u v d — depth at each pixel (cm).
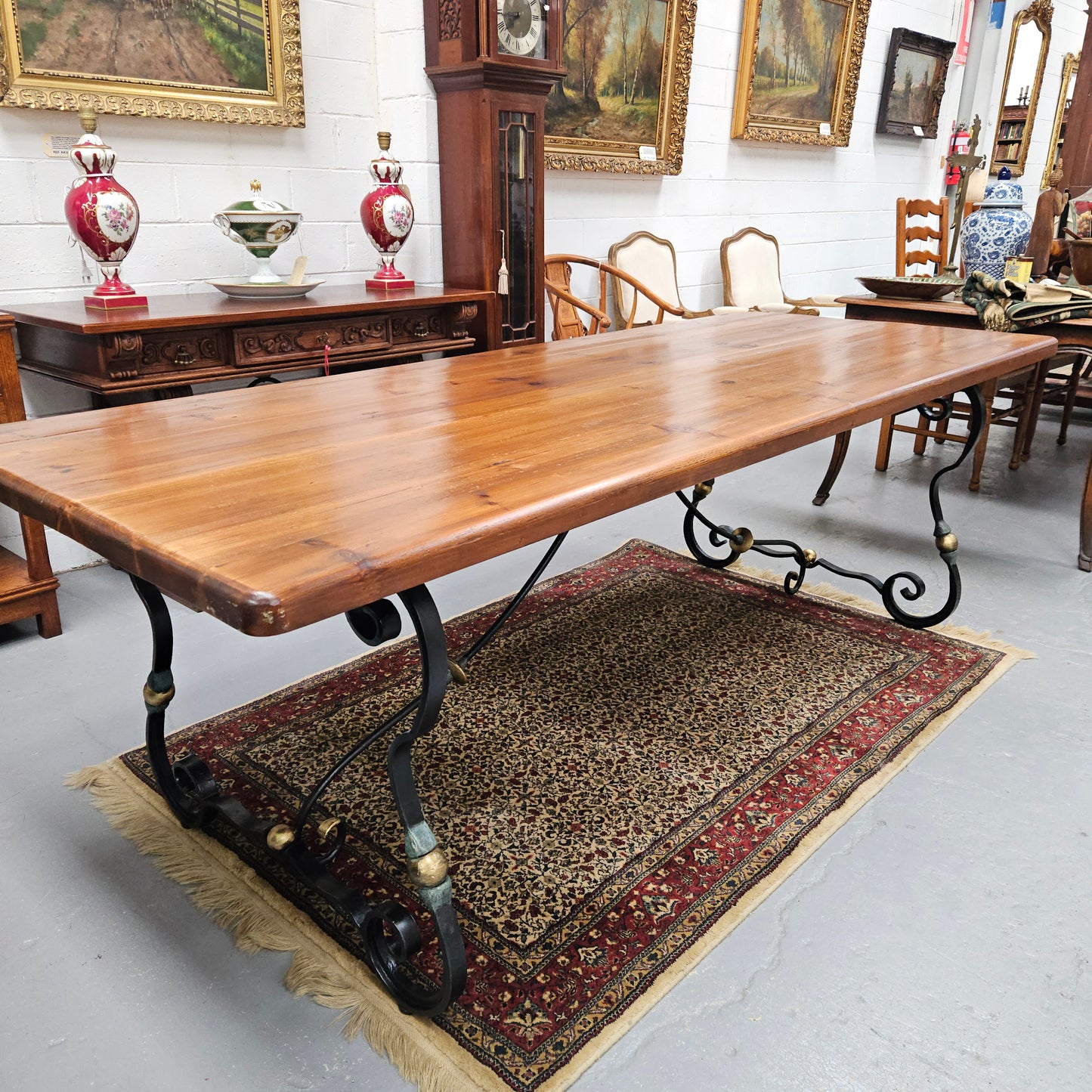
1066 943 128
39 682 196
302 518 91
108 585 253
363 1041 112
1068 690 197
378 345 259
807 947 126
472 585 250
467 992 117
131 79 242
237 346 226
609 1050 110
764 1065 108
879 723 182
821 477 354
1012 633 224
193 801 151
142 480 104
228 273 281
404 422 134
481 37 272
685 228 450
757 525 299
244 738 174
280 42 270
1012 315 270
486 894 135
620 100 388
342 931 128
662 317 378
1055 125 776
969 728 182
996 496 332
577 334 382
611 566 264
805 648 214
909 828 152
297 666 205
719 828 150
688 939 126
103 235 219
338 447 119
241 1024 114
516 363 185
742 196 474
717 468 118
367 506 95
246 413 139
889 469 367
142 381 210
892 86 539
